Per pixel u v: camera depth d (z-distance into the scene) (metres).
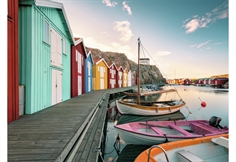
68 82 8.82
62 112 4.70
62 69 7.62
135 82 56.34
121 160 5.73
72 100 8.06
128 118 12.40
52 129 2.95
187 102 25.00
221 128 6.97
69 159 2.27
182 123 7.99
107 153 6.29
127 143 6.75
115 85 29.05
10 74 3.57
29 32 4.50
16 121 3.56
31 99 4.50
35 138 2.47
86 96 10.41
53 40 6.32
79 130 3.02
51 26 6.09
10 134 2.66
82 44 12.11
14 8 3.73
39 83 5.01
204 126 7.32
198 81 99.38
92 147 3.06
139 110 11.91
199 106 20.88
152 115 12.33
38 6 4.89
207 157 4.45
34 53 4.67
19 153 1.94
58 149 2.06
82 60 12.91
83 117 3.99
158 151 4.01
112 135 8.57
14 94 3.71
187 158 3.76
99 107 7.63
